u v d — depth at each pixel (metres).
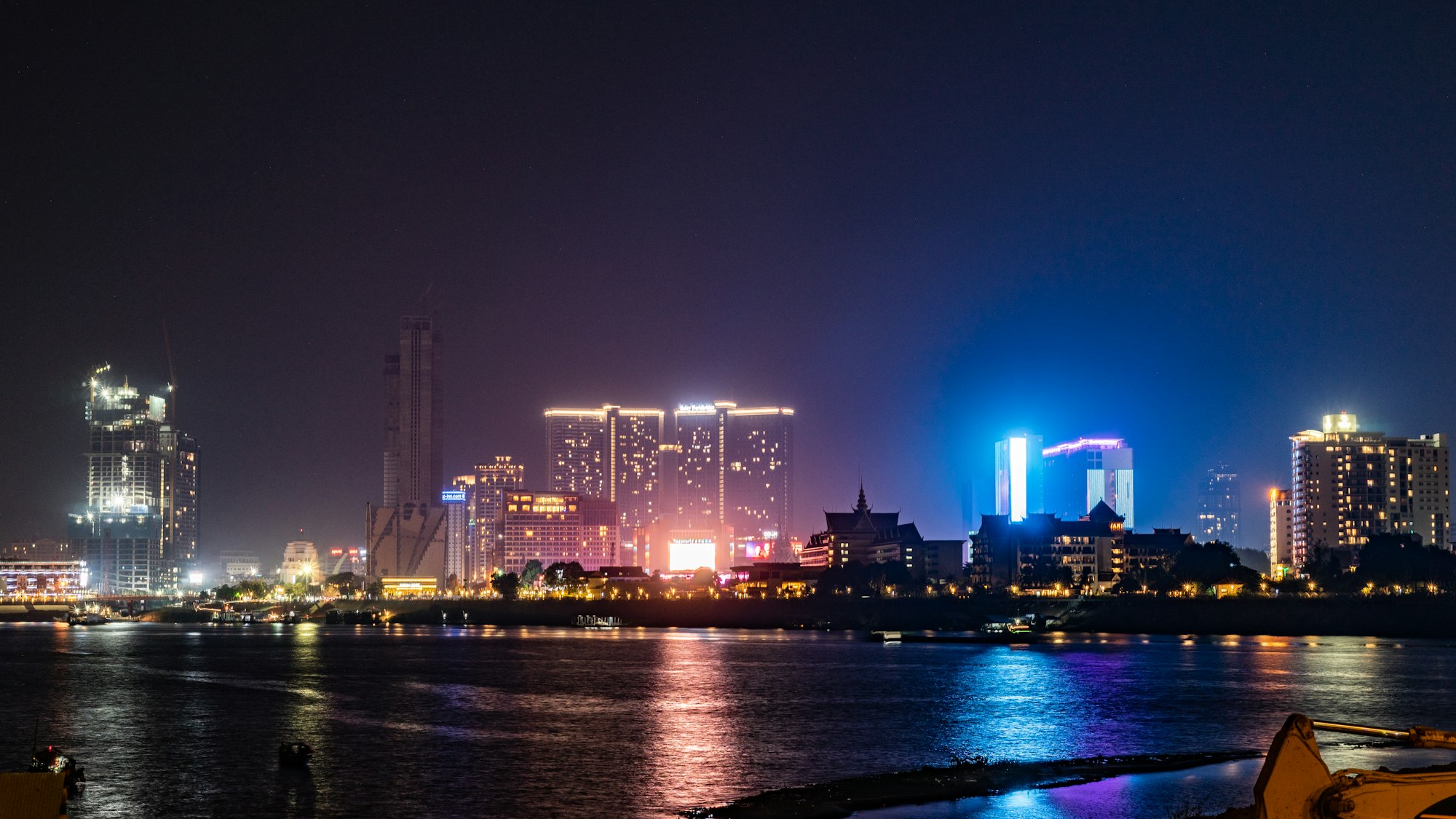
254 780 104.88
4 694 188.12
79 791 100.75
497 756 116.94
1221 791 87.94
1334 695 169.88
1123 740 123.56
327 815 90.19
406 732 136.88
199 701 175.25
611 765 111.06
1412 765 96.69
